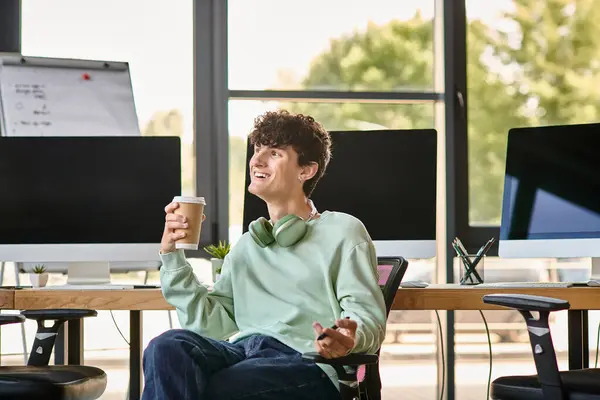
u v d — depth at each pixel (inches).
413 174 119.4
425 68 189.3
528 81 188.7
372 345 73.1
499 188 186.5
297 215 84.0
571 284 104.4
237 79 183.5
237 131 182.9
